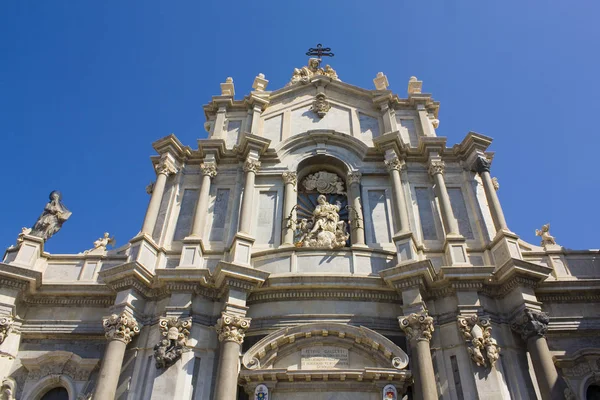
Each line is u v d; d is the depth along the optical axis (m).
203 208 20.86
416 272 17.11
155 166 22.47
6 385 17.19
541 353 15.87
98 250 20.92
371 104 26.03
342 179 23.64
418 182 22.34
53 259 20.28
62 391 17.55
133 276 17.52
